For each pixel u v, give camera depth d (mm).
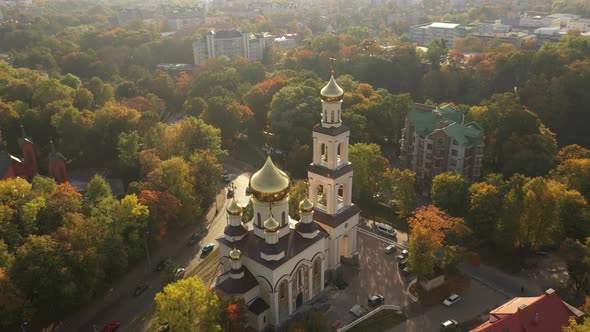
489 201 115500
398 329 94062
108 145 168500
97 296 107000
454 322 93312
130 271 115750
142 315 101062
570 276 102625
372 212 138125
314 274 100375
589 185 129625
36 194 112688
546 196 109938
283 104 184000
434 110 160125
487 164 167000
